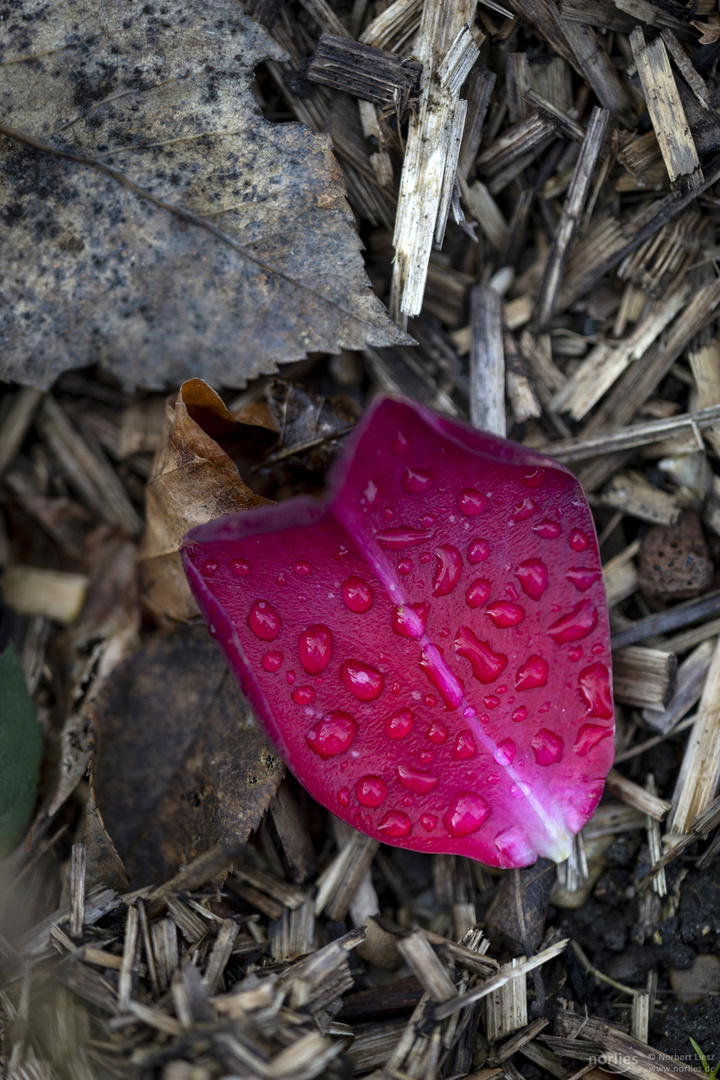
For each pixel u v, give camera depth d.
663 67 0.24
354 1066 0.23
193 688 0.24
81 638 0.26
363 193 0.25
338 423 0.24
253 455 0.24
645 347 0.25
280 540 0.22
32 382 0.25
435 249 0.24
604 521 0.25
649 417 0.25
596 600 0.23
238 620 0.22
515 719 0.23
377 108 0.24
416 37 0.24
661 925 0.24
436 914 0.24
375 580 0.22
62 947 0.23
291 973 0.23
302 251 0.24
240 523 0.21
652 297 0.25
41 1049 0.22
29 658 0.26
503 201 0.25
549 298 0.25
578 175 0.25
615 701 0.25
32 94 0.24
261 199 0.24
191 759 0.24
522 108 0.25
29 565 0.26
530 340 0.25
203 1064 0.21
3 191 0.24
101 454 0.27
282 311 0.24
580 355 0.25
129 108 0.24
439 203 0.24
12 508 0.27
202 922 0.23
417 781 0.22
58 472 0.27
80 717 0.25
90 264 0.24
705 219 0.25
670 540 0.25
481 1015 0.23
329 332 0.24
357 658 0.22
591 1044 0.23
